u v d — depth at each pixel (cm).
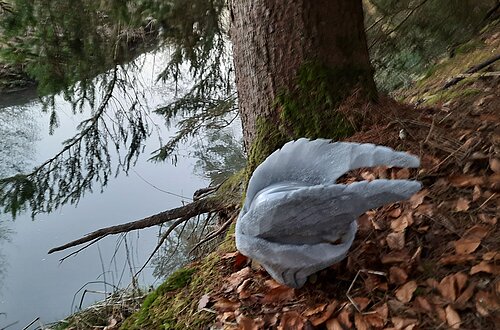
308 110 319
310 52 319
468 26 633
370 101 321
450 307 191
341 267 224
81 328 348
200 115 728
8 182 661
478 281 196
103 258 634
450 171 258
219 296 251
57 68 609
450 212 235
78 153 730
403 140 291
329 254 196
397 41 641
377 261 224
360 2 336
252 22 325
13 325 530
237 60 340
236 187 414
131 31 661
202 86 723
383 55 643
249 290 242
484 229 219
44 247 662
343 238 200
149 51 720
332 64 321
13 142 929
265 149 327
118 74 778
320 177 204
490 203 232
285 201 186
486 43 524
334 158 203
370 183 183
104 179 743
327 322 206
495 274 196
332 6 321
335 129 315
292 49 320
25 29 574
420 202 244
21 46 591
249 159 338
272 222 190
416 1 638
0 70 1022
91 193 744
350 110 316
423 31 636
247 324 220
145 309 272
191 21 630
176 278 283
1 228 705
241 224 198
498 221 221
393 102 339
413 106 346
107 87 700
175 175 774
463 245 214
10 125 980
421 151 277
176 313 256
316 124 317
